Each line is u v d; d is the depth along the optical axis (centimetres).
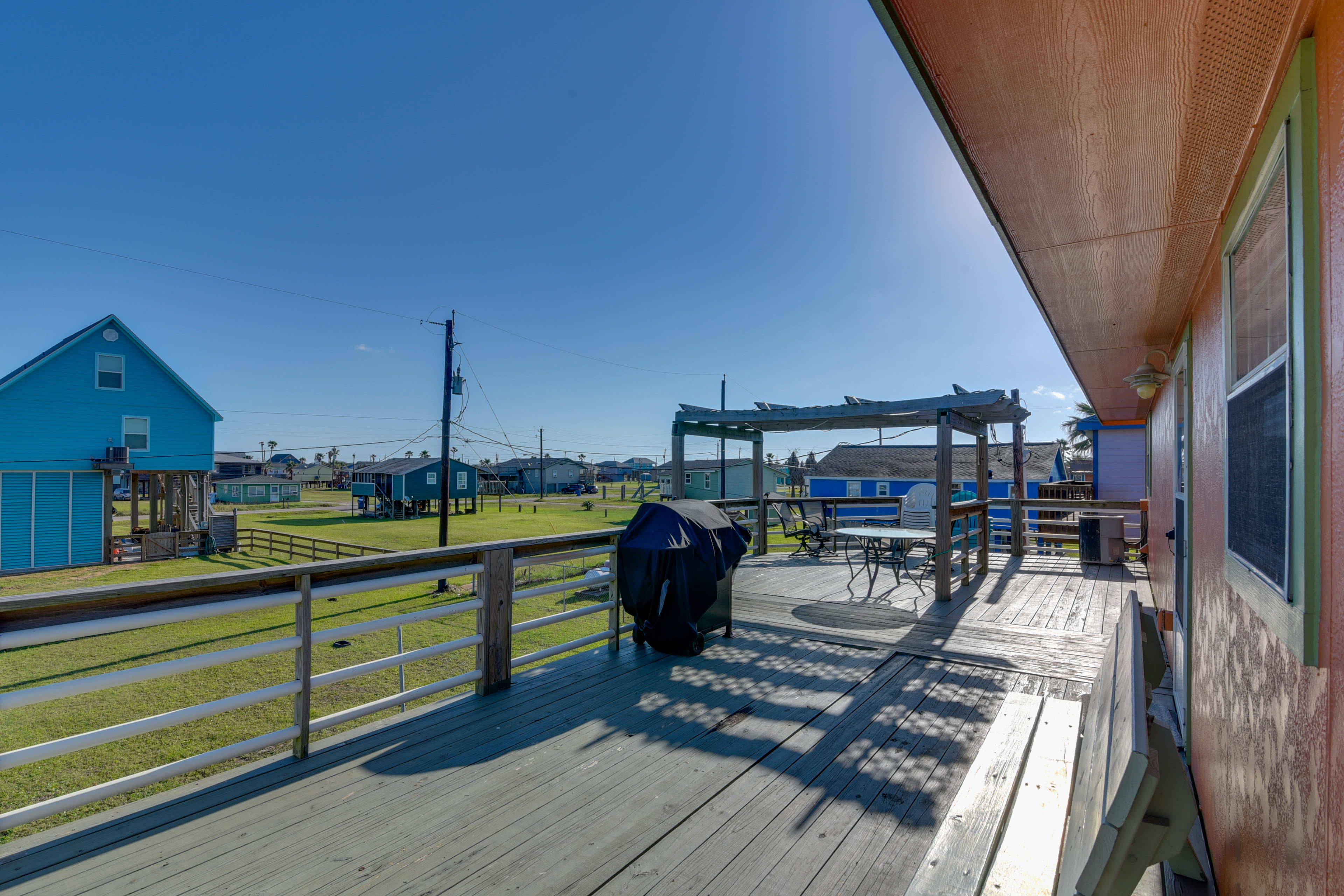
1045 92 157
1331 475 110
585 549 446
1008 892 202
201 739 500
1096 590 709
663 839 231
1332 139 111
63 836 226
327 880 206
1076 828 177
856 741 314
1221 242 223
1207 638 249
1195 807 149
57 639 219
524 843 228
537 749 303
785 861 219
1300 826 123
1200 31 131
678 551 448
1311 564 116
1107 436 1283
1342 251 106
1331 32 112
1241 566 175
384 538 2284
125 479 3897
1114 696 188
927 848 226
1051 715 345
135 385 2005
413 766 284
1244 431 176
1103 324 387
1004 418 777
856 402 727
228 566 1789
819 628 536
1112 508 893
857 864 217
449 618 1005
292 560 1902
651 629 455
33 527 1784
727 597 503
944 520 650
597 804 255
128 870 209
